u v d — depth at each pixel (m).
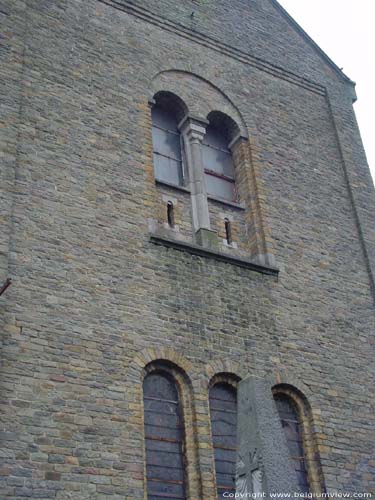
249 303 15.83
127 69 17.38
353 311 17.39
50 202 14.36
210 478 13.31
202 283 15.39
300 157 19.31
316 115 20.69
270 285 16.42
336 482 14.62
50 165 14.80
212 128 18.81
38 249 13.69
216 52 19.53
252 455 9.88
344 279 17.80
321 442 14.96
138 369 13.59
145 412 13.57
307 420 15.24
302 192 18.62
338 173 19.88
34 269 13.44
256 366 15.08
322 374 15.90
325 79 21.67
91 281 13.97
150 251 15.09
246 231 17.50
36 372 12.46
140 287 14.51
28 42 16.11
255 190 17.83
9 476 11.36
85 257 14.16
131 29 18.14
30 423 11.96
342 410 15.67
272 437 9.95
